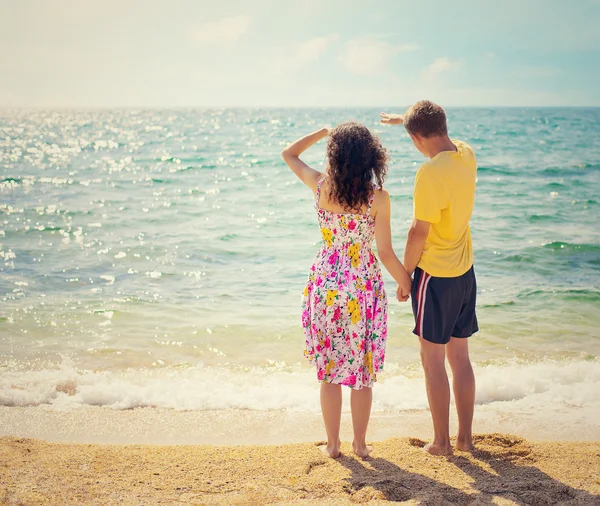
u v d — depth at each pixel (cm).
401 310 657
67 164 2714
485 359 530
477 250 979
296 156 327
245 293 752
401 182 1970
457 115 12019
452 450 326
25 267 869
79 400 437
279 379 486
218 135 5550
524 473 296
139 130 6631
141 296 734
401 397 441
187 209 1429
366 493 273
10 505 252
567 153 3092
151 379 483
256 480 288
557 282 800
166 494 270
